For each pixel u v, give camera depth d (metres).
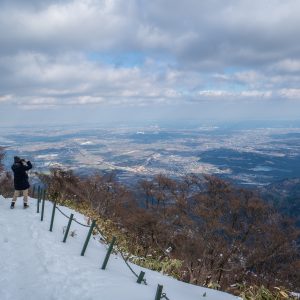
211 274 21.09
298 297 11.06
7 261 9.34
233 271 24.48
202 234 25.78
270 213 30.14
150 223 24.58
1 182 28.34
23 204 16.97
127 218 25.16
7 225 13.07
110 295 7.66
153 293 8.30
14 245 10.77
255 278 23.78
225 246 25.50
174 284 10.62
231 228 27.17
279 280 24.20
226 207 29.34
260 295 10.74
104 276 9.03
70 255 10.55
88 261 10.30
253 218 28.78
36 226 13.30
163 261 16.94
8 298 7.21
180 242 24.16
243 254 25.91
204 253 23.66
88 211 20.05
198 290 10.69
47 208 17.05
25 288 7.75
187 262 20.80
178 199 30.45
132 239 20.47
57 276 8.53
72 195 23.75
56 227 13.81
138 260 14.67
